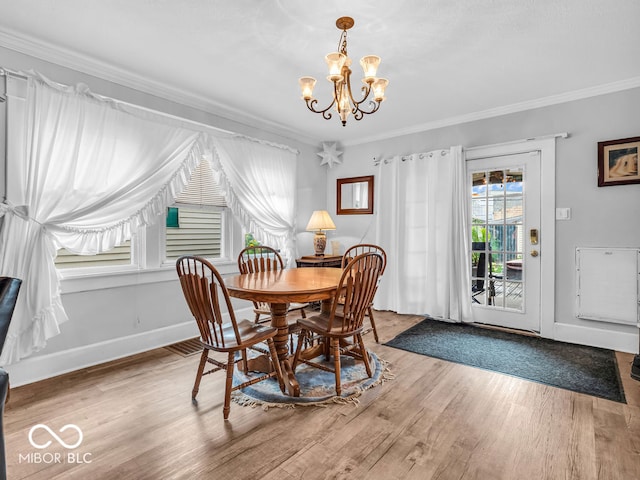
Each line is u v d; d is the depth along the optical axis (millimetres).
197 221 3482
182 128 3123
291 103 3389
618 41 2281
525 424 1812
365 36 2219
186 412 1944
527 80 2877
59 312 2381
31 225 2254
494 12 1974
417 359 2715
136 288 2916
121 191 2682
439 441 1671
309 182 4621
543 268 3289
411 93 3141
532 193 3383
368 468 1482
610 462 1511
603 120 2996
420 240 4051
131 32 2199
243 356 2449
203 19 2057
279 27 2133
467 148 3742
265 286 2186
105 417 1894
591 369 2520
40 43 2287
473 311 3791
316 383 2285
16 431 1766
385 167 4328
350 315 2162
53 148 2354
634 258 2854
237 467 1492
